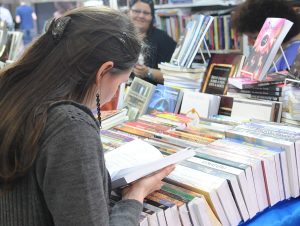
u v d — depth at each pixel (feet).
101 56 2.64
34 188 2.54
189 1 11.63
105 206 2.54
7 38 11.48
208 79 6.72
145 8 9.84
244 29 7.20
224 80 6.43
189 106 6.14
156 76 8.14
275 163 4.17
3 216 2.69
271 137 4.51
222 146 4.51
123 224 2.77
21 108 2.53
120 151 4.14
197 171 3.96
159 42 10.01
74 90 2.68
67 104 2.56
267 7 6.88
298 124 5.10
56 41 2.68
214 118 5.65
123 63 2.76
